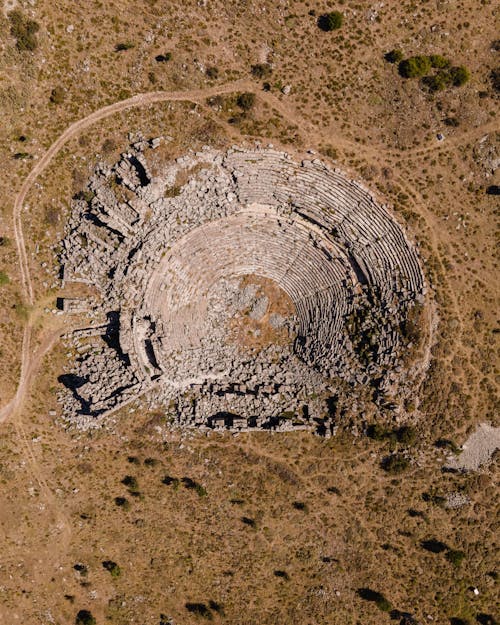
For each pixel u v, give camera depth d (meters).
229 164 47.66
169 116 47.12
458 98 47.00
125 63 46.56
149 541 50.16
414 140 47.41
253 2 46.03
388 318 49.53
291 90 47.03
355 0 46.12
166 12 46.12
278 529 49.69
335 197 48.59
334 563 49.72
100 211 48.00
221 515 49.78
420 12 46.31
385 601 48.91
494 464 48.59
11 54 45.66
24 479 49.59
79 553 50.06
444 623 49.09
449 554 48.91
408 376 48.53
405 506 49.28
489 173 47.50
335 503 49.56
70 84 46.69
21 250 49.34
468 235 47.88
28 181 48.09
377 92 46.97
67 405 49.97
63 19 45.66
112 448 49.69
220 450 49.75
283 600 49.97
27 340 50.16
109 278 50.22
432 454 48.88
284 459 49.75
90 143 47.47
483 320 48.00
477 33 46.47
